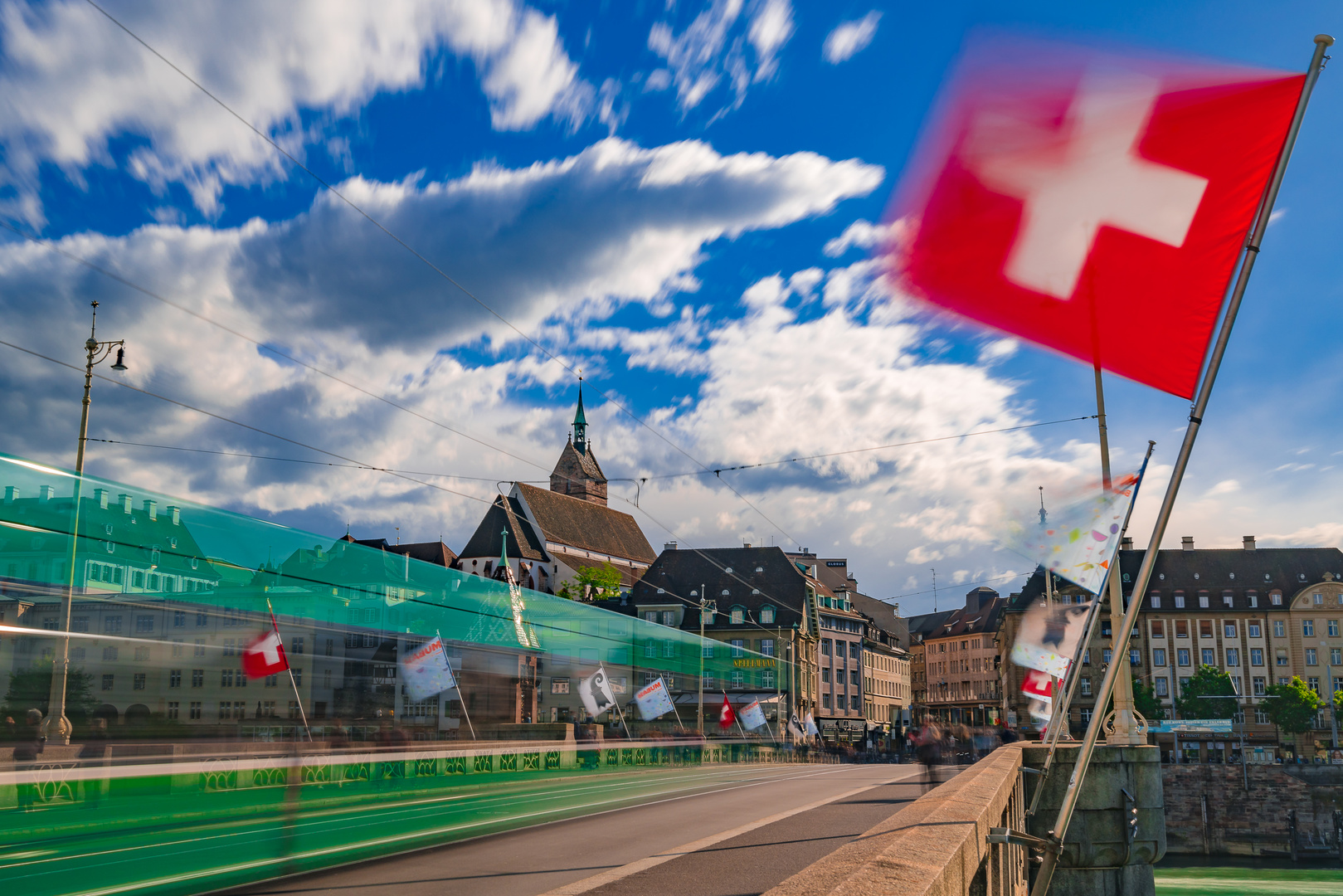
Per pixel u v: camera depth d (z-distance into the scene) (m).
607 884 9.84
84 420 27.11
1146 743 17.12
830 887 3.46
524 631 25.08
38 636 10.91
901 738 107.06
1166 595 106.69
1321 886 52.84
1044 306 5.44
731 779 29.70
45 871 9.51
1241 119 5.26
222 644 13.20
